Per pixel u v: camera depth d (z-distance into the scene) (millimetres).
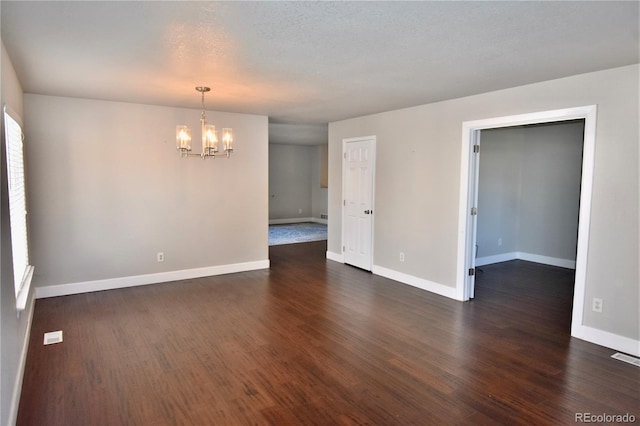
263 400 2479
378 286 5031
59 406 2395
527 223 6512
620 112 3121
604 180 3232
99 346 3230
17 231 2947
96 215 4680
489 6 2031
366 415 2328
